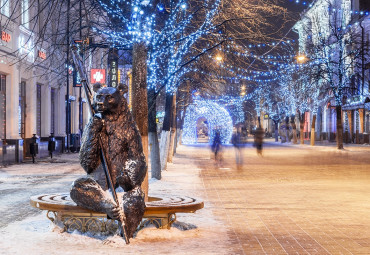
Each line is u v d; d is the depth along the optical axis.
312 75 46.47
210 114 56.84
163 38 14.47
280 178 19.42
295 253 7.16
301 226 9.35
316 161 29.95
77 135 40.12
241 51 15.91
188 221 9.74
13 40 26.70
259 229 9.02
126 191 7.96
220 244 7.68
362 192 14.84
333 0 55.75
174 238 8.07
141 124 10.21
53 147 31.39
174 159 31.64
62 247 7.32
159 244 7.61
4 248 7.23
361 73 50.94
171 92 22.59
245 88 54.97
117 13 14.04
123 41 15.63
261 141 34.78
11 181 17.86
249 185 16.81
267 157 34.12
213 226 9.25
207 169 24.02
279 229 9.04
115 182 7.91
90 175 8.09
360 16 49.78
